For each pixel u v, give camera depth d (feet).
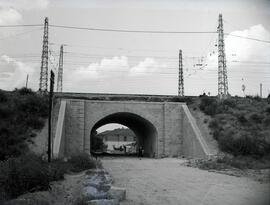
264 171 87.45
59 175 65.21
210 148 127.34
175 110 154.20
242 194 52.54
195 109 153.89
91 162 92.38
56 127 128.67
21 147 110.11
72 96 159.02
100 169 84.07
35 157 83.66
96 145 290.76
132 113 152.35
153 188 58.90
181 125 153.48
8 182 47.83
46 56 178.19
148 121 153.58
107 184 52.13
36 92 160.04
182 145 152.15
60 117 134.62
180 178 73.77
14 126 121.80
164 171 89.25
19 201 42.24
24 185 48.49
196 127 140.46
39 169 52.54
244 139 118.83
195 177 75.66
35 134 121.29
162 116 153.89
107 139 476.54
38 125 125.90
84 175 71.92
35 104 135.03
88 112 147.74
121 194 46.98
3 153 100.17
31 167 52.13
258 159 112.37
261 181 68.13
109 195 45.78
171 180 70.23
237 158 111.86
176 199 48.08
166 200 47.32
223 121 138.41
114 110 150.30
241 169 93.91
